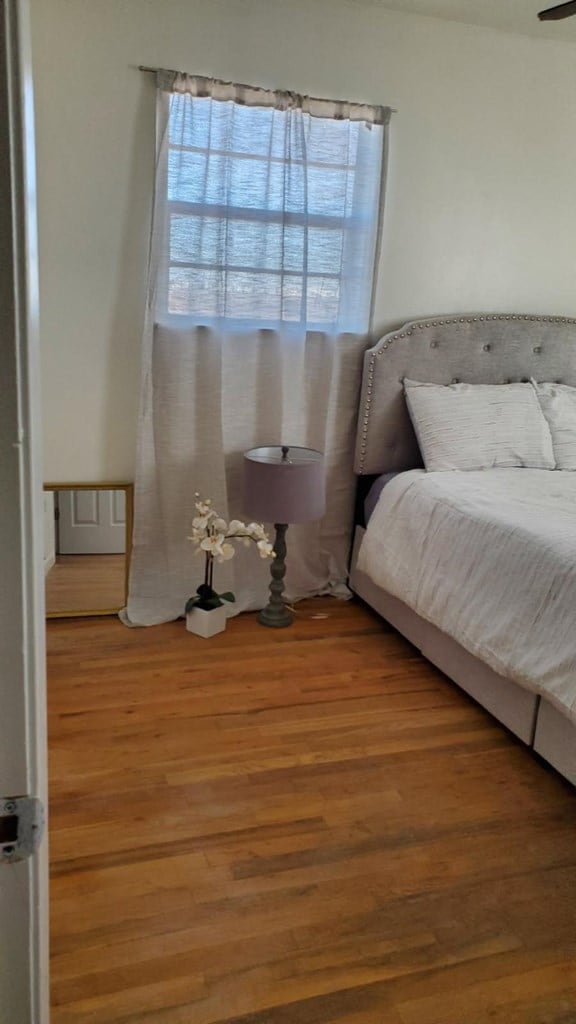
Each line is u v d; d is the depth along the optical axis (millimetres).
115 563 3146
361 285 3186
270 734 2352
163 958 1522
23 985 743
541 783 2168
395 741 2352
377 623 3244
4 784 682
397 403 3283
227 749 2258
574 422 3314
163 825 1913
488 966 1538
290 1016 1412
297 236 2977
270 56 2854
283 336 3086
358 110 2971
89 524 3084
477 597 2410
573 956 1571
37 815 698
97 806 1974
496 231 3365
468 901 1708
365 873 1780
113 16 2652
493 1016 1428
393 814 2000
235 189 2883
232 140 2826
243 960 1525
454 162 3215
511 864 1832
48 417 2953
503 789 2133
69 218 2779
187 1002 1429
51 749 2213
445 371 3334
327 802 2035
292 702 2553
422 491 2869
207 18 2746
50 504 3021
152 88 2740
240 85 2791
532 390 3342
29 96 569
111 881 1717
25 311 587
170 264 2861
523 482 2916
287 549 3363
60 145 2705
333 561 3512
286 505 2938
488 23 3061
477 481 2910
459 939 1602
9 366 590
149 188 2826
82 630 3025
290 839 1885
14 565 632
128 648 2891
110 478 3086
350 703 2566
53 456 3002
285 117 2867
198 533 2963
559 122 3322
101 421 3014
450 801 2066
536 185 3367
